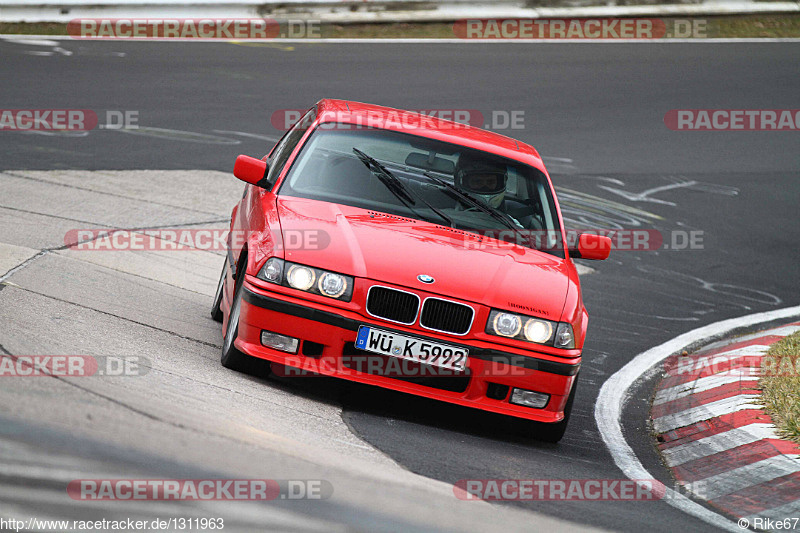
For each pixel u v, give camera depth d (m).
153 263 27.70
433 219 20.27
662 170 51.41
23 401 12.83
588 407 22.70
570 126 55.53
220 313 23.22
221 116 47.97
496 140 23.31
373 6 71.56
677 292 35.31
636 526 14.07
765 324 32.38
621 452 19.50
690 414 21.81
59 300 21.28
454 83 59.69
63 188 34.50
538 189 21.91
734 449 19.11
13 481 10.11
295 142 22.41
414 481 13.88
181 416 13.97
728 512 16.41
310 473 12.63
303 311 17.52
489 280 18.30
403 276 17.75
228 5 65.88
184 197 36.22
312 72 58.12
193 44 62.09
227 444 12.98
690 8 81.69
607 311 31.89
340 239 18.42
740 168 53.66
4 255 24.67
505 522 12.53
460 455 16.42
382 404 19.03
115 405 13.67
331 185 20.59
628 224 42.94
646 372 26.30
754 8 84.19
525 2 76.19
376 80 57.97
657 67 69.81
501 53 69.00
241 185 38.97
